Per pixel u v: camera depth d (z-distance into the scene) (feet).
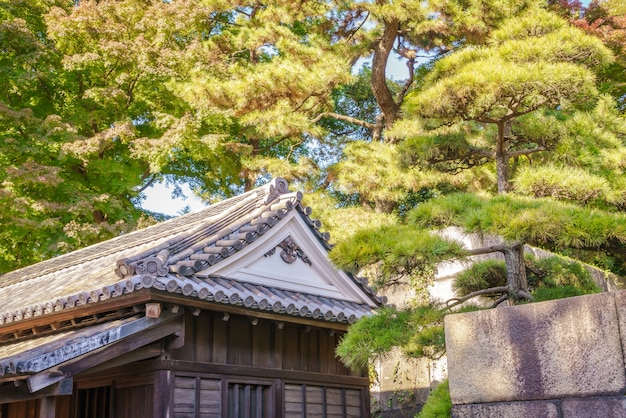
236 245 27.02
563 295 26.37
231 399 26.76
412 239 21.74
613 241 20.75
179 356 25.27
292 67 54.08
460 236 38.86
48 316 26.21
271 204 31.14
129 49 59.57
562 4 62.39
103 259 34.47
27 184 58.44
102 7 60.23
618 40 58.54
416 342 23.43
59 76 64.28
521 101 27.04
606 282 46.26
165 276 23.88
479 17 52.26
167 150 57.57
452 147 30.83
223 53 68.95
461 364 13.94
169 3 63.05
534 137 29.84
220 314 26.48
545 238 20.58
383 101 63.05
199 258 25.91
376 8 54.95
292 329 30.01
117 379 26.32
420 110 26.89
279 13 60.80
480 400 13.51
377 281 23.89
